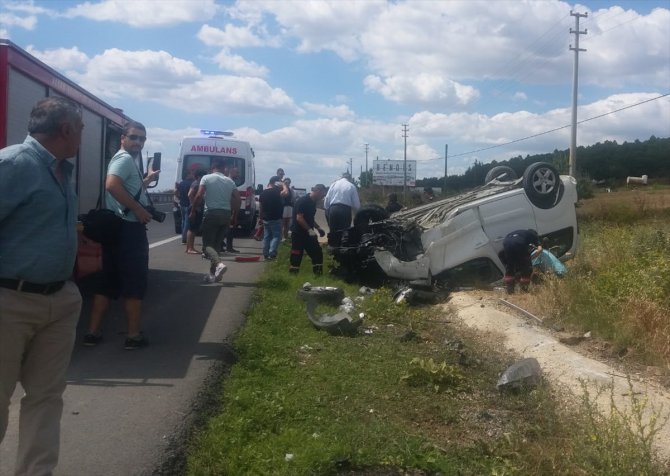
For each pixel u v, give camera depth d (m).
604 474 4.60
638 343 7.33
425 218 12.25
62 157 4.02
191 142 21.98
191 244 16.23
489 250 11.30
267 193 15.34
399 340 8.29
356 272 12.48
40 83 8.34
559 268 10.49
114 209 7.35
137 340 7.51
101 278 7.62
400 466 4.91
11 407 5.55
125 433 5.21
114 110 11.74
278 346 7.72
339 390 6.36
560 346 7.57
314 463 4.77
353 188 13.26
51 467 4.01
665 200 28.86
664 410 5.72
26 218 3.81
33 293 3.81
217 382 6.46
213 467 4.70
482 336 8.60
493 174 14.04
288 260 14.85
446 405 6.13
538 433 5.48
